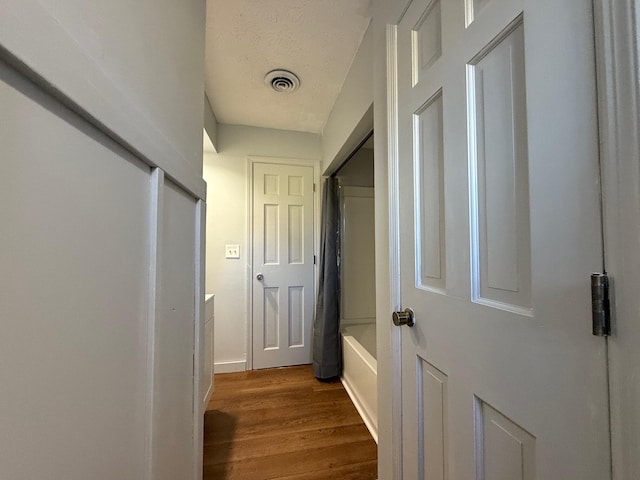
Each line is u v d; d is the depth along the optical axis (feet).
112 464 1.54
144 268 1.91
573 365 1.34
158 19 2.11
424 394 2.68
